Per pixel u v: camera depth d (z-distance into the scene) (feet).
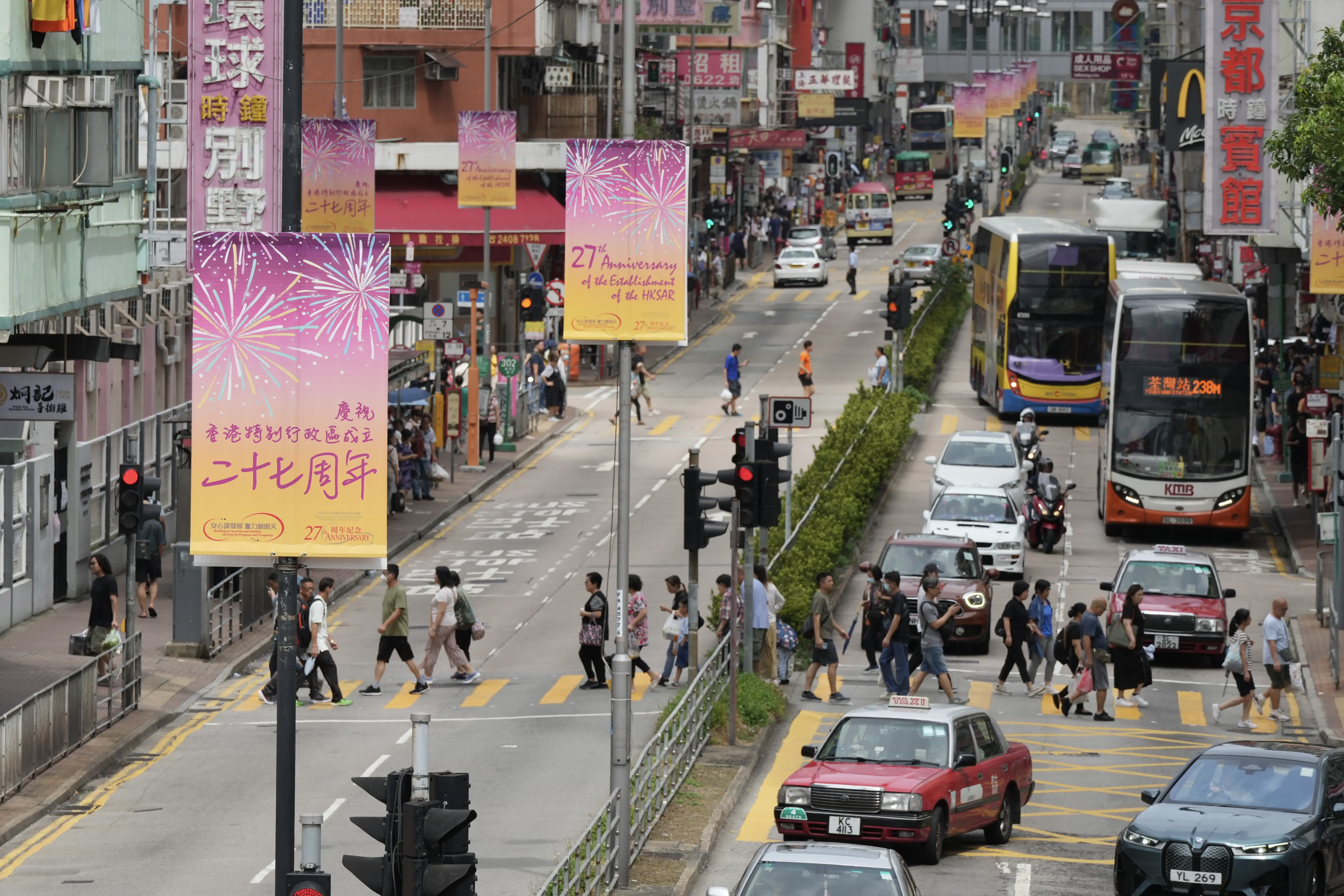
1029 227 301.84
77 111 130.62
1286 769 103.76
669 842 110.52
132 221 144.87
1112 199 408.87
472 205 263.08
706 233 467.11
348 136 205.87
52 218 128.26
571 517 234.79
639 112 434.71
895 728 112.57
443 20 339.98
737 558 136.87
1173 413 222.48
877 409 271.69
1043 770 134.10
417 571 206.90
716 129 461.37
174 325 220.84
